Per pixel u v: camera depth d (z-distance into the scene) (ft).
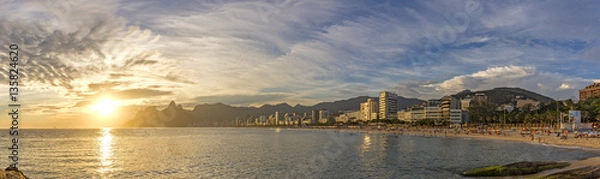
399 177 162.71
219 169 192.13
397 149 313.32
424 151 291.79
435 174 168.14
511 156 247.70
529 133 470.39
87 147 358.84
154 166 204.95
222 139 539.29
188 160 233.35
